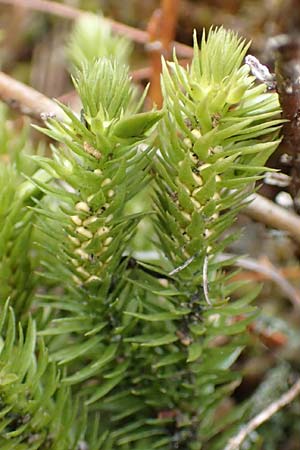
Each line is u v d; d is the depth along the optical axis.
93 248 0.12
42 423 0.12
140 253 0.15
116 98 0.12
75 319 0.13
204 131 0.12
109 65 0.12
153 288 0.13
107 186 0.12
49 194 0.12
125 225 0.13
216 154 0.12
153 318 0.13
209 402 0.14
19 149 0.15
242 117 0.12
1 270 0.13
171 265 0.13
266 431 0.16
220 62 0.11
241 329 0.13
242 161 0.12
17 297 0.14
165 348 0.14
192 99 0.12
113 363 0.14
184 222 0.12
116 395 0.14
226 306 0.13
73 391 0.14
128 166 0.12
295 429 0.16
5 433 0.12
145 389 0.14
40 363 0.12
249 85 0.12
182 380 0.14
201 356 0.14
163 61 0.12
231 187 0.12
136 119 0.11
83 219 0.12
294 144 0.13
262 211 0.15
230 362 0.14
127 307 0.13
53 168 0.12
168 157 0.12
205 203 0.12
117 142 0.12
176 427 0.14
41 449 0.13
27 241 0.14
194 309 0.13
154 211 0.13
